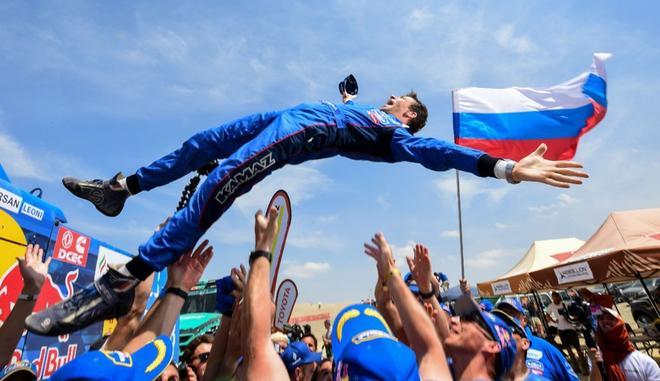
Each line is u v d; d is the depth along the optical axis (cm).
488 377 192
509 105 781
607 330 392
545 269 970
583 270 830
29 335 358
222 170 198
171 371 300
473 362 195
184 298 177
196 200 193
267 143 211
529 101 779
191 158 247
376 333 141
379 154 264
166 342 156
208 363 224
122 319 192
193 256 188
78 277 439
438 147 238
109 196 247
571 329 1053
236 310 214
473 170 224
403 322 181
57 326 164
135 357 140
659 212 796
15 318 227
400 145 254
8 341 221
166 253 181
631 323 1470
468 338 197
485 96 789
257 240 162
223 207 196
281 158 216
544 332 1223
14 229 338
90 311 171
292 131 221
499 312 268
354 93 307
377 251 205
